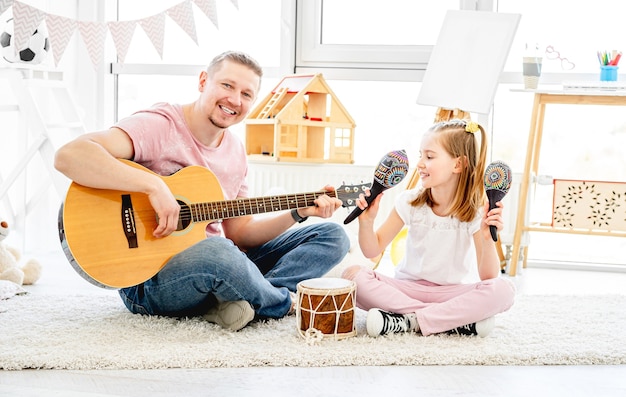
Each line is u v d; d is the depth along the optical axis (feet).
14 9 8.29
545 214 11.43
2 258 8.29
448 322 6.36
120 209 6.42
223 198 6.87
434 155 6.74
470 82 9.22
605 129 11.09
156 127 6.79
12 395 4.87
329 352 5.78
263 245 7.65
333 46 11.41
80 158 6.21
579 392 5.16
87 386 5.06
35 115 10.28
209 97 6.91
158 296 6.54
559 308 7.53
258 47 11.72
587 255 11.28
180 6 8.75
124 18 12.10
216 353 5.67
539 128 10.41
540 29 10.94
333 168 10.87
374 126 11.55
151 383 5.14
